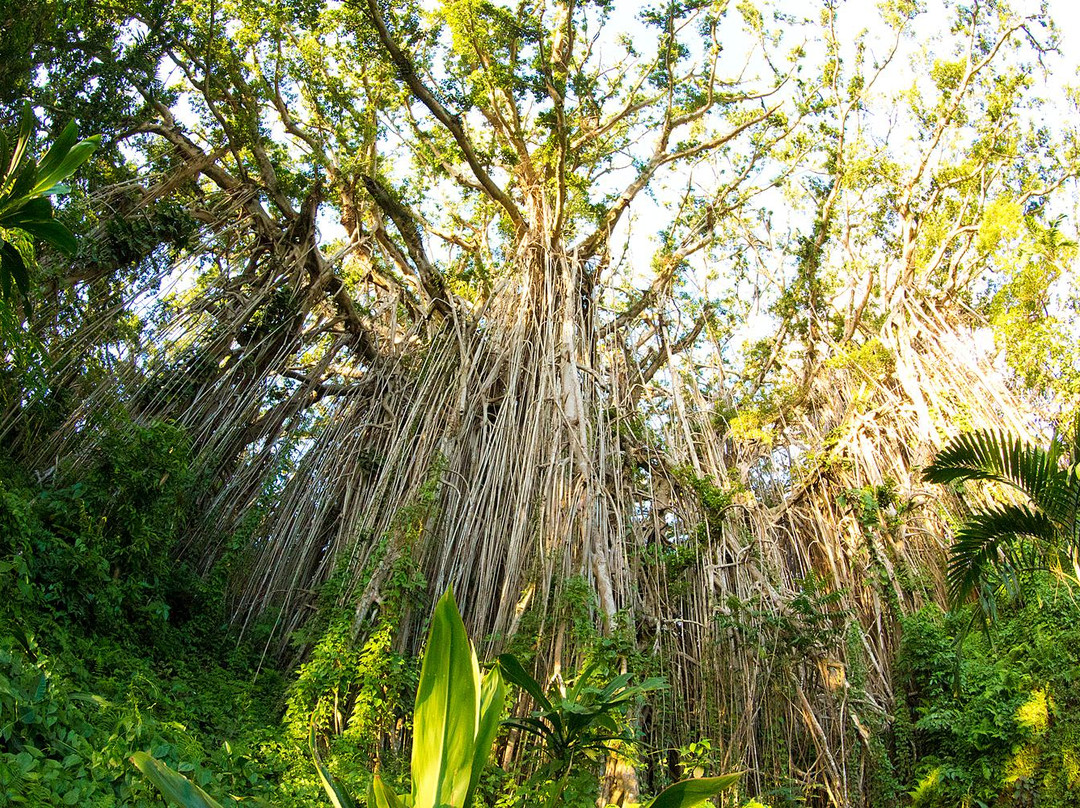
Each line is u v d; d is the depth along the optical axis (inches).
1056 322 445.4
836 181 575.8
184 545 371.9
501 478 383.2
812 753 331.3
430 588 362.6
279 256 451.5
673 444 438.3
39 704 185.6
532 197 502.9
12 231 187.8
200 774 207.5
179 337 402.6
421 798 115.3
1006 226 479.2
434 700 118.2
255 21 455.2
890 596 370.6
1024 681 314.0
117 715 215.2
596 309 466.6
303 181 480.1
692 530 384.2
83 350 359.9
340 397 451.8
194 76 454.3
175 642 324.5
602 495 369.4
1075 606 328.2
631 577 363.3
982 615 291.1
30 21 325.7
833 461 435.5
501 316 455.2
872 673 355.9
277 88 489.1
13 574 251.9
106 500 306.2
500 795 275.6
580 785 261.3
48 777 165.0
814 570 408.2
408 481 393.1
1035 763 291.0
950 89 586.2
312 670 313.0
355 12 446.3
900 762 326.3
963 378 451.2
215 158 457.7
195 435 387.5
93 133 398.6
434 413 416.2
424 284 484.7
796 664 342.0
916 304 505.7
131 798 180.5
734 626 338.6
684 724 324.2
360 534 369.4
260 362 432.1
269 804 224.4
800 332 579.2
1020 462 262.4
